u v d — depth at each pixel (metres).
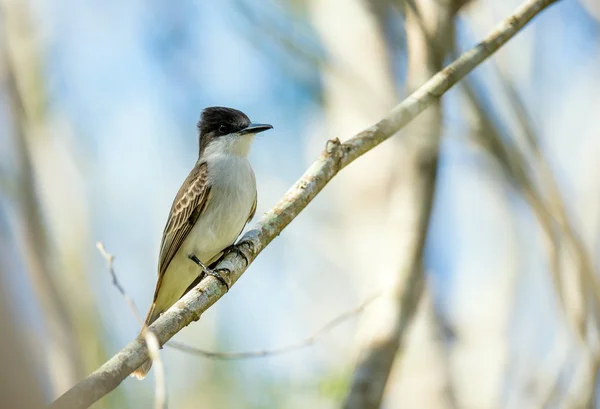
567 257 10.87
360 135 8.93
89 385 6.64
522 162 11.13
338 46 13.95
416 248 11.02
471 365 13.43
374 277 12.88
